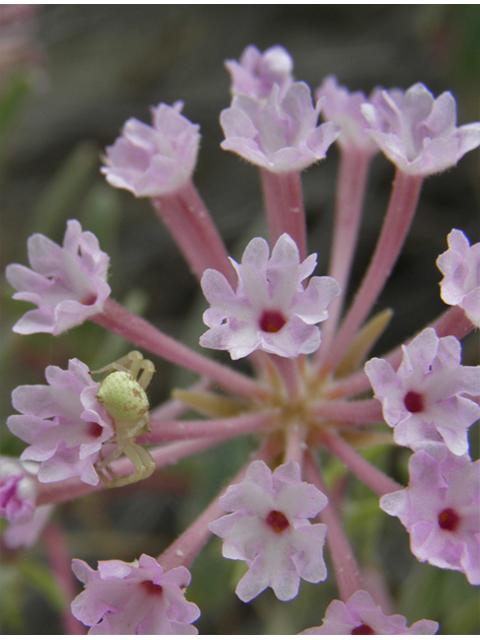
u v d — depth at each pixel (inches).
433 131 3.5
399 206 3.5
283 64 3.8
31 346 4.8
